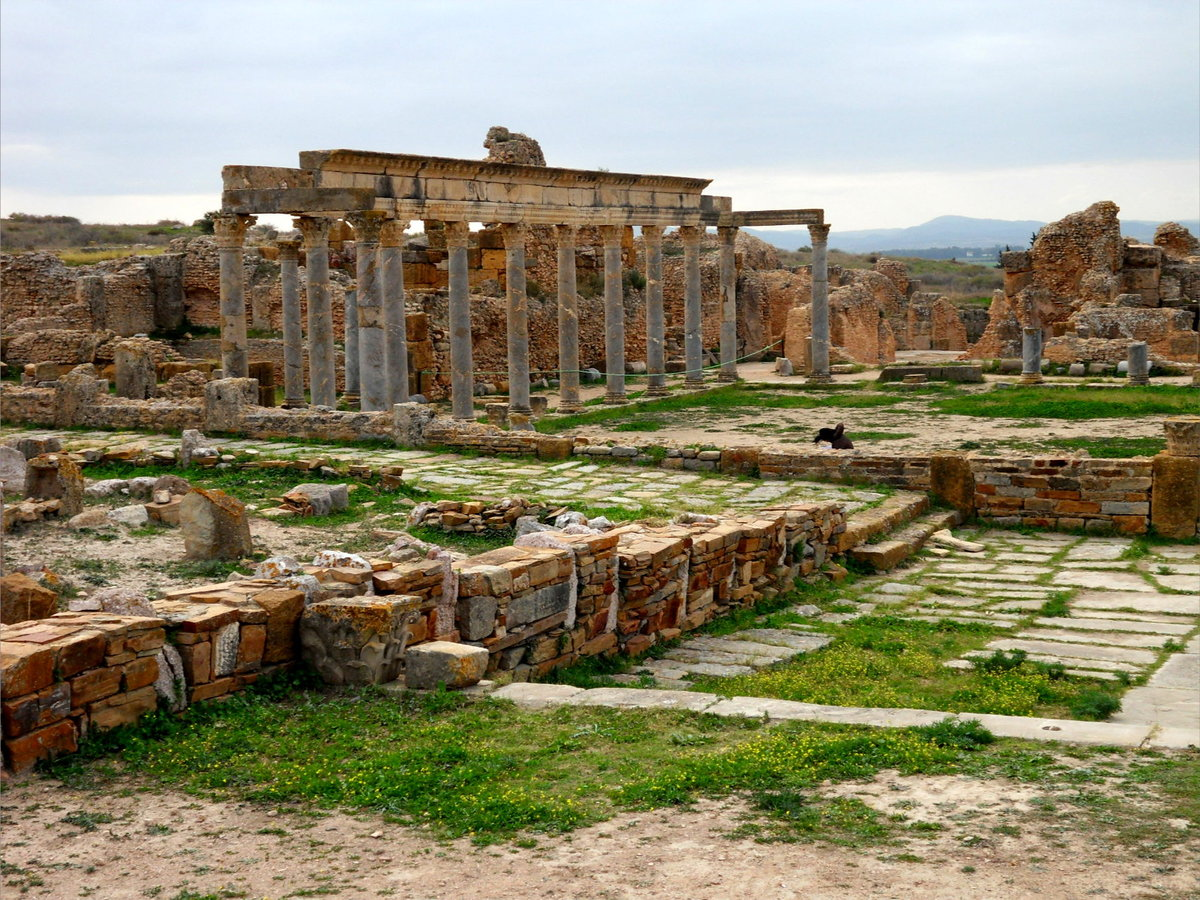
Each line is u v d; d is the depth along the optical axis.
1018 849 6.79
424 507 18.09
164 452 23.28
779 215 47.16
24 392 30.86
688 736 9.05
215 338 49.59
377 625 10.23
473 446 26.39
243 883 6.61
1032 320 45.28
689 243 45.50
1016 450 28.17
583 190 39.06
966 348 79.12
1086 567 18.19
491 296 49.78
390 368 31.38
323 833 7.32
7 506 17.11
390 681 10.42
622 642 13.27
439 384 45.75
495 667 11.55
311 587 10.85
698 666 12.95
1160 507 20.33
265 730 9.21
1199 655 13.29
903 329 78.88
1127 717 10.98
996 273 141.12
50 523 17.06
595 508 20.16
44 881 6.64
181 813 7.64
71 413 30.42
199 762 8.48
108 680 8.77
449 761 8.48
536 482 22.98
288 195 29.95
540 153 54.41
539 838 7.16
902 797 7.70
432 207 32.91
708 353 62.62
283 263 33.81
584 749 8.83
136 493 19.27
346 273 51.69
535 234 53.31
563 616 12.44
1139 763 8.30
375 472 21.67
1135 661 13.12
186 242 53.28
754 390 46.59
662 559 13.66
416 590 11.05
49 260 48.59
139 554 15.28
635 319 58.94
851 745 8.66
